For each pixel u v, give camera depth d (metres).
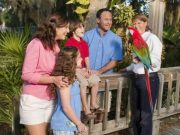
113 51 5.52
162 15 8.63
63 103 3.75
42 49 3.82
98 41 5.50
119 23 8.99
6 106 6.03
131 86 5.59
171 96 7.07
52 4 17.77
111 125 5.47
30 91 3.85
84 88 4.53
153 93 5.36
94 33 5.54
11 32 7.72
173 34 12.02
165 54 10.94
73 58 3.76
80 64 4.54
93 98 4.79
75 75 3.86
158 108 6.18
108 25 5.45
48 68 3.85
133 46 5.04
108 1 7.90
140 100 5.40
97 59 5.50
